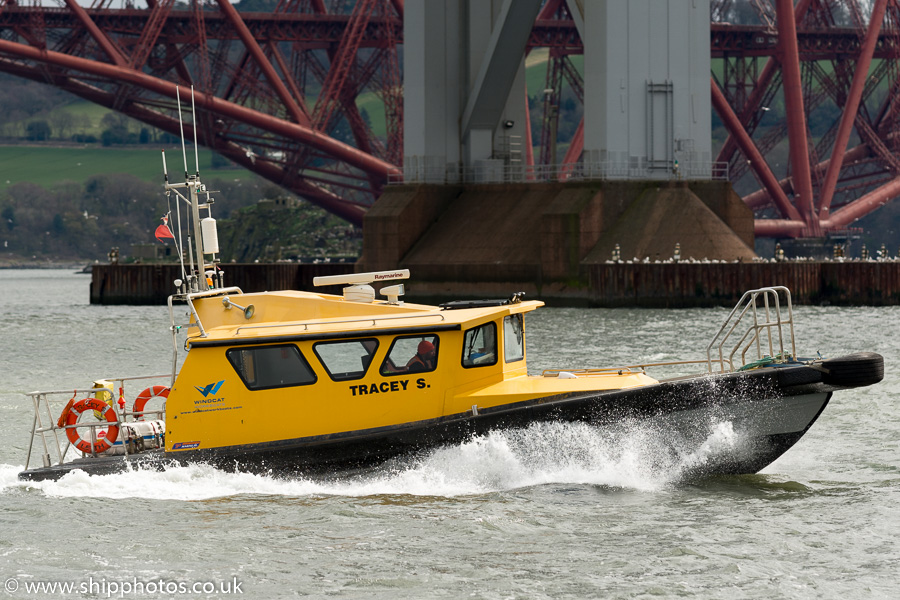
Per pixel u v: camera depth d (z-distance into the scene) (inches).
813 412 2011.6
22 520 1803.6
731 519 1785.2
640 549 1636.3
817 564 1567.4
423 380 1947.6
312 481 1946.4
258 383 1934.1
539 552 1626.5
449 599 1455.5
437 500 1897.1
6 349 5812.0
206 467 1940.2
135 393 3609.7
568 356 4692.4
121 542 1694.1
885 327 6220.5
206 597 1472.7
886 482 2048.5
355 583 1513.3
